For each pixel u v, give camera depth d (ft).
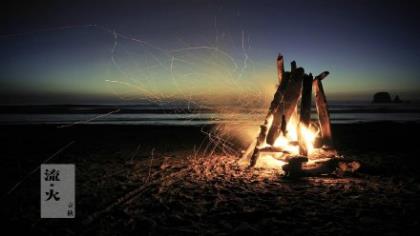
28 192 19.31
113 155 31.09
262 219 14.76
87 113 101.71
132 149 34.63
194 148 35.27
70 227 14.29
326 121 26.27
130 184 20.84
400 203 16.65
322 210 15.75
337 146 35.37
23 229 14.12
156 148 35.27
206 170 24.72
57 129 53.83
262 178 22.21
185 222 14.57
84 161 28.19
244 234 13.17
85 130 52.39
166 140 41.27
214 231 13.60
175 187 20.15
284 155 24.14
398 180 21.16
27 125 60.23
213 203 17.07
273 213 15.39
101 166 26.30
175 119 78.02
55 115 92.12
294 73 25.11
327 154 25.54
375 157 29.04
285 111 24.71
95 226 14.28
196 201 17.47
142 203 17.20
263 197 17.95
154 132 49.62
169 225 14.29
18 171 24.43
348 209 15.85
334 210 15.75
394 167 24.71
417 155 29.86
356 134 45.60
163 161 28.32
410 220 14.39
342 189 19.26
